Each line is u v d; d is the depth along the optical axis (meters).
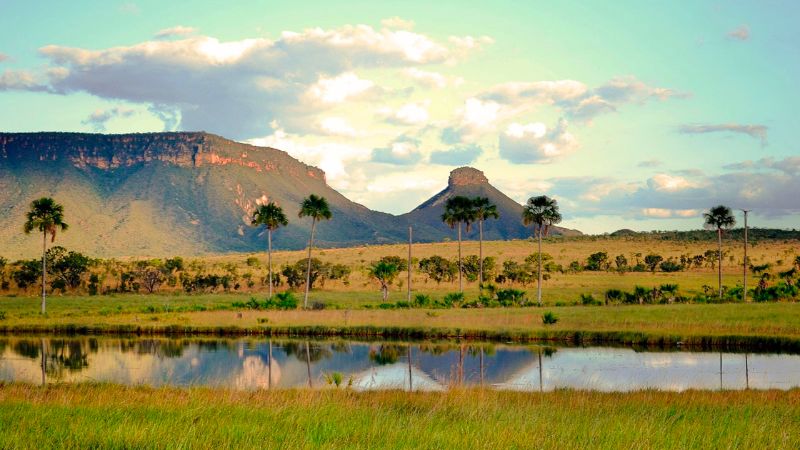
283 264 185.75
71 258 137.88
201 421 16.64
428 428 16.33
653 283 125.62
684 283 123.81
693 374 41.12
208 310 85.38
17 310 89.81
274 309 85.88
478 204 113.31
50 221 86.75
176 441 14.65
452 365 45.78
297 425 16.61
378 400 23.44
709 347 53.28
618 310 71.56
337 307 89.62
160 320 72.06
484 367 44.75
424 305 86.75
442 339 60.81
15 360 48.75
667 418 19.45
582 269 163.88
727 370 42.59
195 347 56.38
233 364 46.97
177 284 149.88
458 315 71.81
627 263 180.00
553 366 44.78
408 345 57.22
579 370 43.03
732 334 53.94
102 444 14.42
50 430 15.52
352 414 18.48
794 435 16.55
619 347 54.28
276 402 20.67
